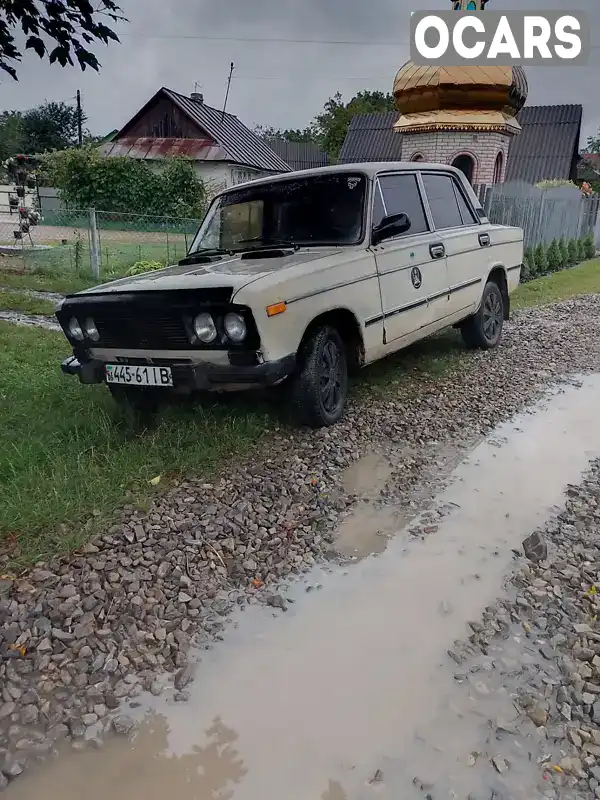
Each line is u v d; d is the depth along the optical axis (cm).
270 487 380
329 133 5769
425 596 289
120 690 238
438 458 430
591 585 292
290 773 205
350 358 486
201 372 399
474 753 209
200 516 349
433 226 578
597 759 205
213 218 554
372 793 196
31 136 6203
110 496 360
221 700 234
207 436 430
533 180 2886
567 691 232
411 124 1944
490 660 250
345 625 271
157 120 3453
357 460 425
